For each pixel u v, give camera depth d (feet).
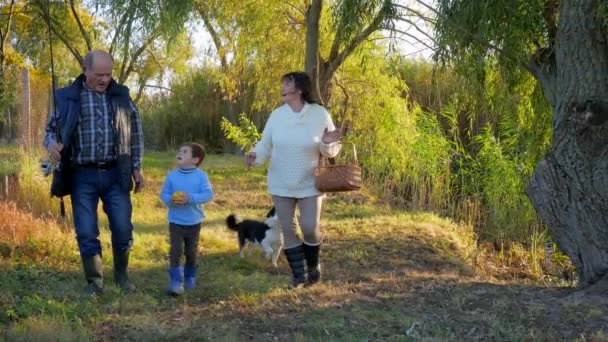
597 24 18.71
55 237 23.38
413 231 29.78
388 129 41.24
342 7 22.38
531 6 20.48
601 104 18.80
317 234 19.47
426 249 27.14
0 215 24.14
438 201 40.29
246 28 39.58
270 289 19.40
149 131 83.76
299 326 16.10
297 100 18.78
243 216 33.42
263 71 42.96
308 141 18.62
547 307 17.17
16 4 45.11
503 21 20.57
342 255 25.14
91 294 17.74
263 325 16.20
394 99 41.63
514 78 24.72
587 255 19.03
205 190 18.94
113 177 17.92
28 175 32.24
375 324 16.28
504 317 16.56
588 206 18.92
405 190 43.62
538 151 25.93
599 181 18.80
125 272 18.95
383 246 26.94
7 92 42.19
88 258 17.85
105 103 17.66
